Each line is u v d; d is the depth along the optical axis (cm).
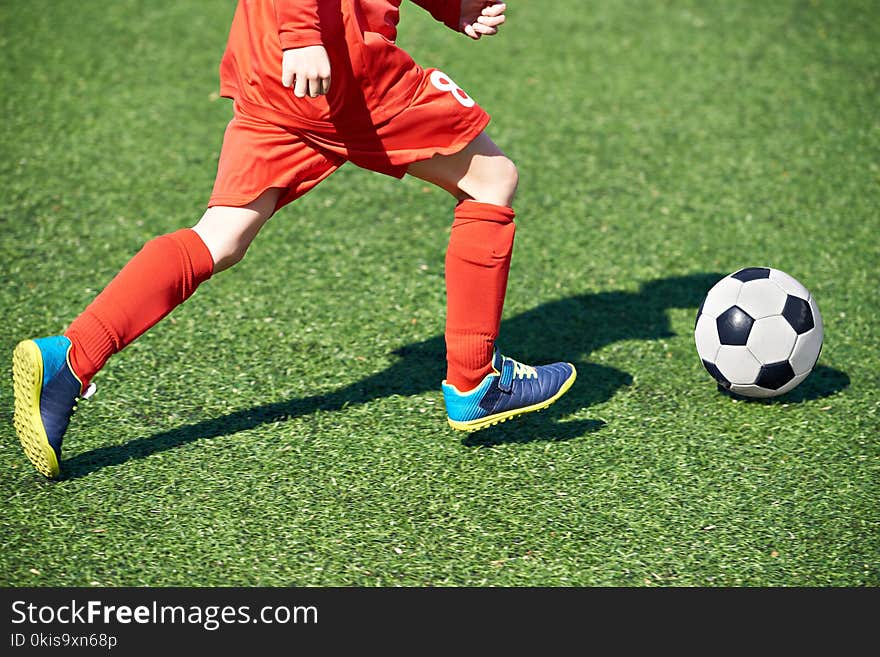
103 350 596
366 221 991
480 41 1388
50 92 1231
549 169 1094
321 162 605
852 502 639
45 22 1409
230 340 799
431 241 959
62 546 587
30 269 897
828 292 886
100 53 1332
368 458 669
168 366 764
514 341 816
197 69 1304
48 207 1002
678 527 615
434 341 807
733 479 658
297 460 666
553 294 883
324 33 561
